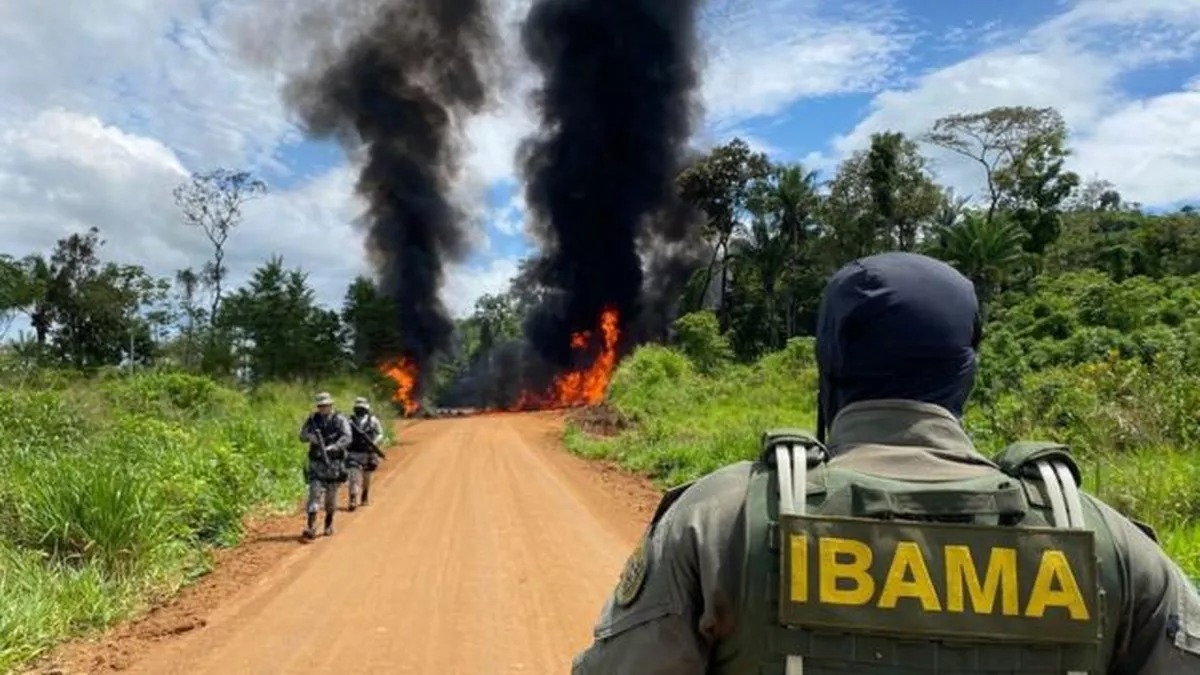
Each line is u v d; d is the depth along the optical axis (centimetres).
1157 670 157
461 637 736
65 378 2420
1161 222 7081
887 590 154
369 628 762
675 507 173
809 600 155
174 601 860
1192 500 944
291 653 693
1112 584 158
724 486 170
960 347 173
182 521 1092
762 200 7050
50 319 6444
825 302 184
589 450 2589
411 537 1198
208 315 6800
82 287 6438
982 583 154
